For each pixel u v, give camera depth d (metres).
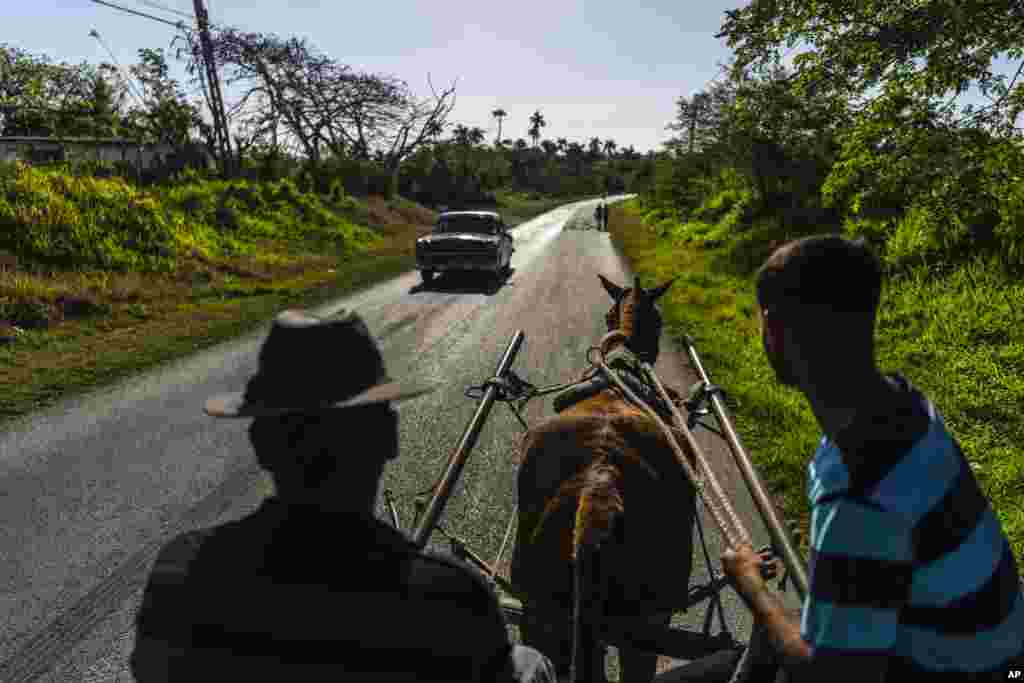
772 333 1.36
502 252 20.50
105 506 5.85
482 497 6.05
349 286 18.06
